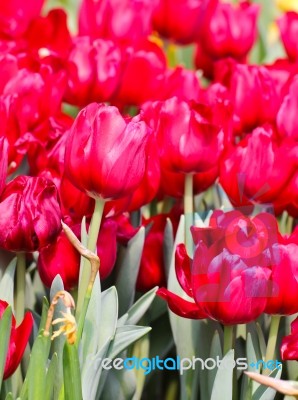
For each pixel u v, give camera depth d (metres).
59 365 1.11
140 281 1.26
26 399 1.07
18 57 1.37
